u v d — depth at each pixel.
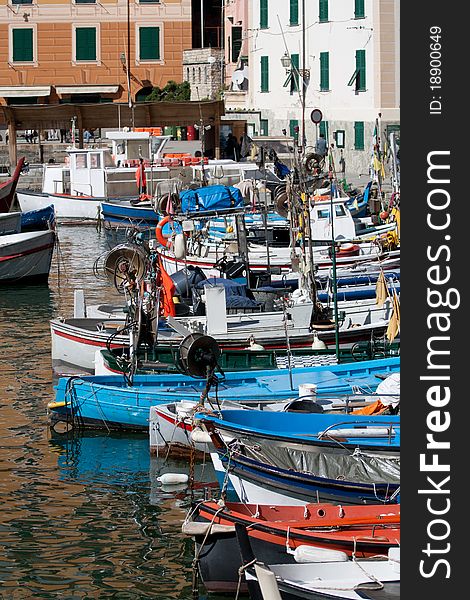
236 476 21.94
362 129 75.19
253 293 37.22
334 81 78.12
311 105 81.19
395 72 73.81
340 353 31.64
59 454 27.17
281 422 23.91
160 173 68.44
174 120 78.81
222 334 33.31
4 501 24.30
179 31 103.56
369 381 28.75
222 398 27.36
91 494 24.72
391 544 19.06
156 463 26.53
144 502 24.27
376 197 56.97
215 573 19.95
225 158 82.38
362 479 21.88
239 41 97.38
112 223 66.31
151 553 21.92
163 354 30.78
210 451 23.55
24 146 86.81
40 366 34.84
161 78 103.94
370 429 22.69
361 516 20.30
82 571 21.20
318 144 71.25
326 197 49.50
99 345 32.97
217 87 100.31
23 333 39.78
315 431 23.92
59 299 46.47
